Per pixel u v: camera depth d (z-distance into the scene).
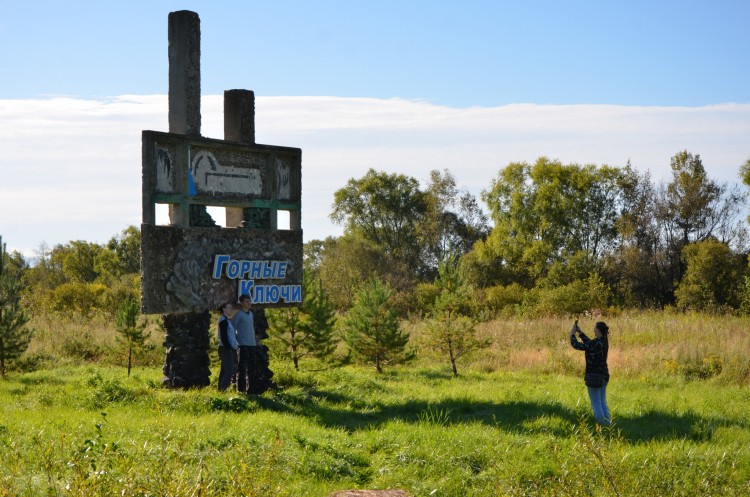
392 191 80.38
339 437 11.48
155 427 10.07
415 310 49.00
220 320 15.33
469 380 20.22
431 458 10.33
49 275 73.06
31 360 22.12
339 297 55.03
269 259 17.38
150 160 14.94
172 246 15.31
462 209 80.25
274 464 9.09
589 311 40.03
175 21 15.94
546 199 67.56
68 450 8.53
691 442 11.90
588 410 14.40
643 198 64.69
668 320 32.81
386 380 19.70
